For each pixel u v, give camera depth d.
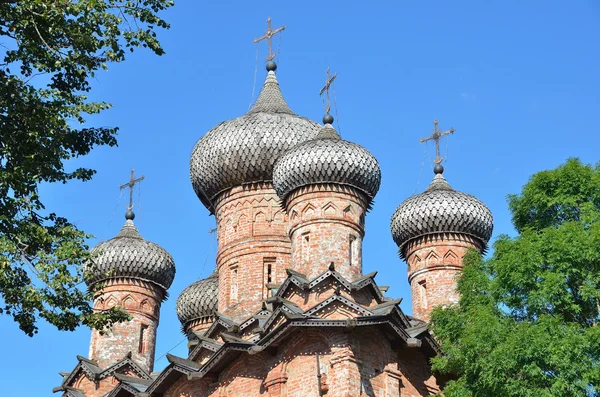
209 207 46.78
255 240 43.12
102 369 46.53
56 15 24.23
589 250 28.88
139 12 25.66
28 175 24.80
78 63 25.39
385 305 35.16
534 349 27.78
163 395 40.97
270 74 49.03
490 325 29.53
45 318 24.53
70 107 25.41
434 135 49.31
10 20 24.36
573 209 31.53
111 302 48.03
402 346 35.94
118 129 27.12
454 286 44.00
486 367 29.00
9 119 24.73
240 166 44.28
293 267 38.66
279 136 44.31
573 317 29.89
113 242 49.06
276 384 34.88
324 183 39.38
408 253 45.84
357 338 34.09
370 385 34.00
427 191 46.28
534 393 27.77
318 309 34.28
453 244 44.88
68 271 24.41
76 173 26.16
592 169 32.25
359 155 39.84
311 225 38.72
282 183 40.25
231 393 37.47
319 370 33.84
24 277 24.47
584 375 26.97
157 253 49.34
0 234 23.95
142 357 47.59
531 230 31.05
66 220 26.03
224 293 43.09
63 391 46.59
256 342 36.53
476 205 45.41
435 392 37.50
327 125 41.66
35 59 24.95
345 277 37.66
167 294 50.03
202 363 40.09
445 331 33.66
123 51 25.69
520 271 29.77
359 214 39.56
